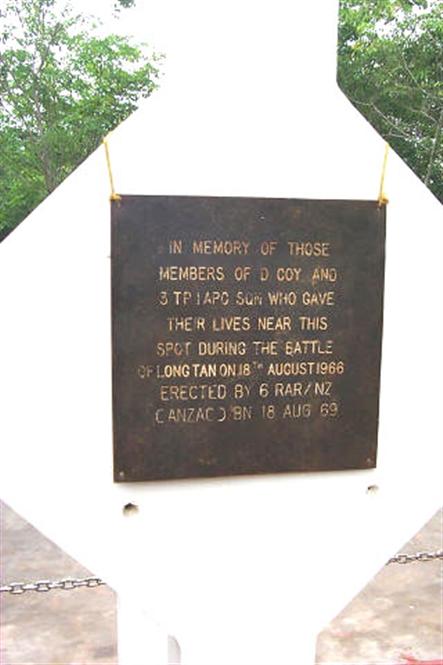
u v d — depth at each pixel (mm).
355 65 10516
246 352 2285
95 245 2205
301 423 2348
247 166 2270
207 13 2225
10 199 13836
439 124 10219
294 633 2463
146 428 2242
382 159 2369
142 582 2336
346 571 2480
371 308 2369
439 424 2518
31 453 2244
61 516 2270
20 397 2227
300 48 2293
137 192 2205
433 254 2441
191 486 2328
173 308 2227
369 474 2471
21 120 13070
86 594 4348
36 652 3660
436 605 4223
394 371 2455
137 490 2295
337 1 2322
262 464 2326
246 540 2389
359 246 2344
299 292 2309
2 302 2195
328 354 2348
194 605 2379
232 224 2246
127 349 2213
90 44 12742
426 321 2463
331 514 2449
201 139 2236
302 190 2314
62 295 2209
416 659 3619
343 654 3662
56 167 12922
